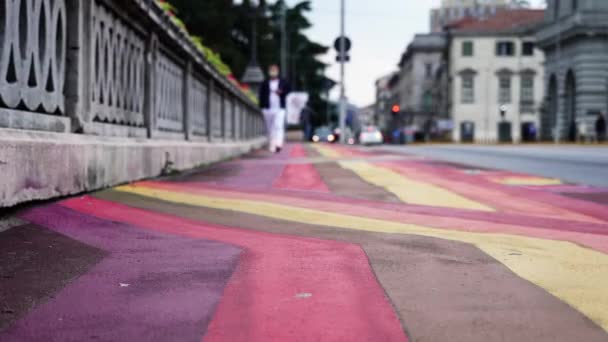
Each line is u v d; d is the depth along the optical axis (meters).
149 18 9.12
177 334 2.53
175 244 4.38
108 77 7.78
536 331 2.54
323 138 61.06
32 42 5.62
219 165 13.40
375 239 4.61
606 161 16.73
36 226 4.69
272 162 14.57
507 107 78.31
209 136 15.91
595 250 4.21
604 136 49.88
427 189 8.26
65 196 5.91
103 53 7.52
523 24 78.56
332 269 3.62
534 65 78.06
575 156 20.19
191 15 52.78
